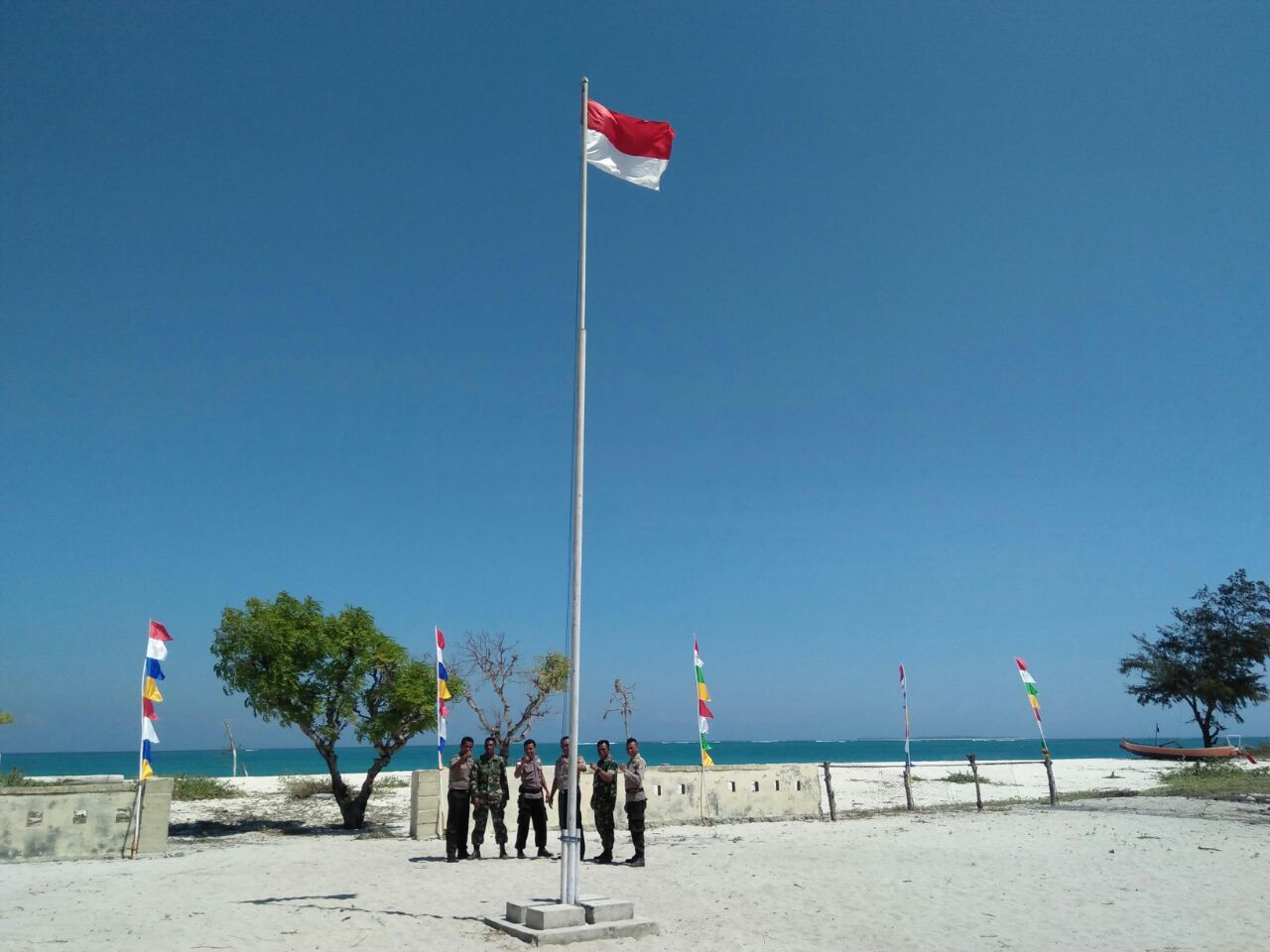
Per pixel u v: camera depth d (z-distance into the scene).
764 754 119.19
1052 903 11.96
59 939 9.35
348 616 22.47
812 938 10.04
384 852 16.84
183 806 26.53
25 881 13.72
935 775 41.91
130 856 16.56
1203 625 53.81
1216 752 51.66
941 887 13.12
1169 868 14.61
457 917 10.66
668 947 9.54
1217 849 16.41
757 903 11.91
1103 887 13.12
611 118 11.81
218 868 14.70
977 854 16.23
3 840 15.91
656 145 12.01
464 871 14.34
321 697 21.81
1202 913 11.34
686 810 22.16
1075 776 40.84
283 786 34.00
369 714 22.52
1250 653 51.78
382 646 22.36
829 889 12.98
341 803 22.28
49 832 16.22
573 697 10.29
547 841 18.67
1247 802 24.11
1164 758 55.69
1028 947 9.70
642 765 15.54
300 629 21.64
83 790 16.61
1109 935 10.23
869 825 21.36
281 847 17.89
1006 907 11.71
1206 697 52.31
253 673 21.38
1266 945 9.74
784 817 23.39
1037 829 19.67
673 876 14.02
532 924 9.75
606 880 13.66
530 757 16.38
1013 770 46.41
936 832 19.61
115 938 9.41
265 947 9.08
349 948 9.10
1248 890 12.81
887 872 14.39
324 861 15.51
